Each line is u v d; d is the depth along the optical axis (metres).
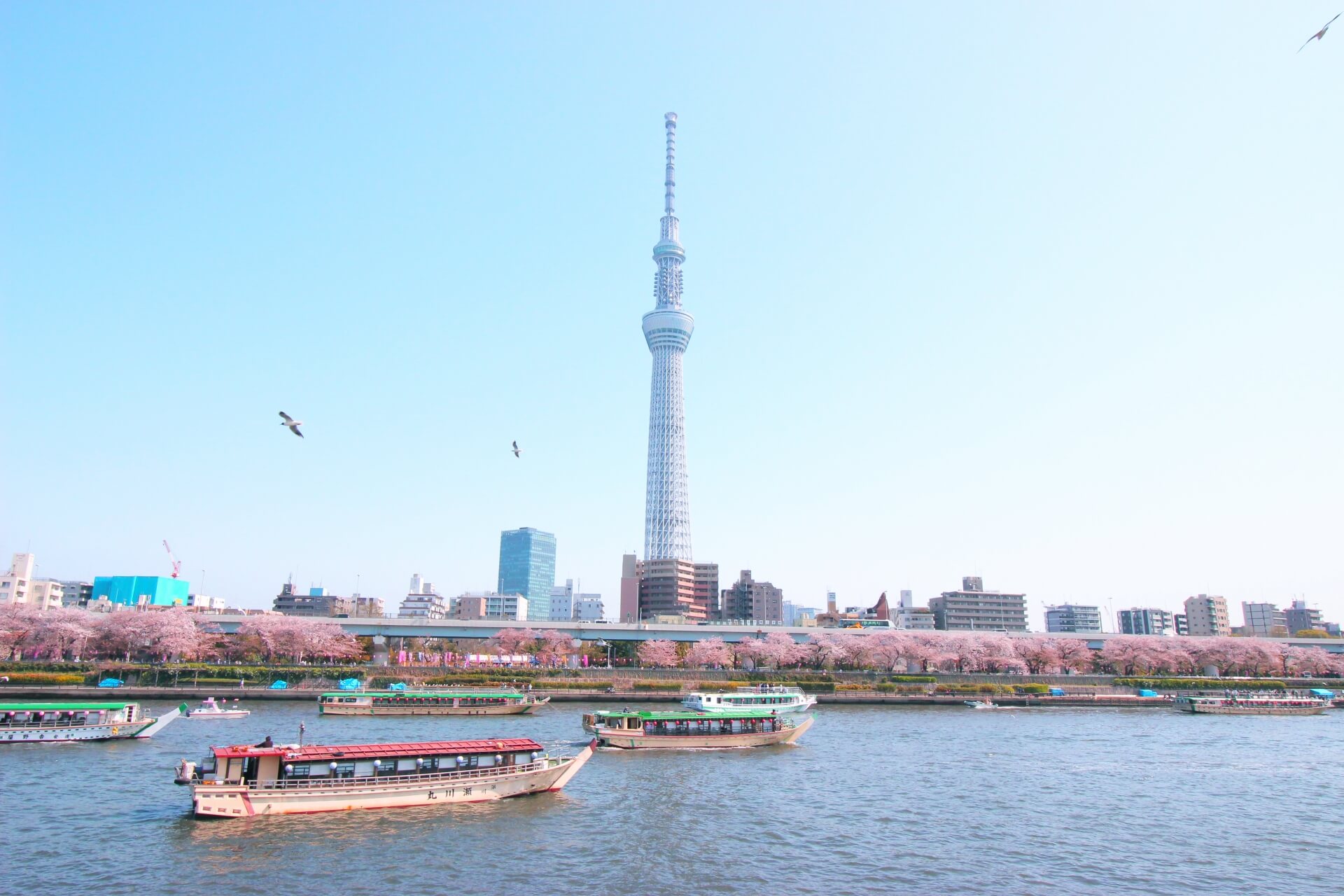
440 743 77.94
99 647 178.12
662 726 107.75
